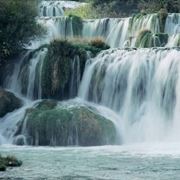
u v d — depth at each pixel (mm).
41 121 40344
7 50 51875
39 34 54938
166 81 43344
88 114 40531
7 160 28359
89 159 30500
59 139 39656
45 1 79375
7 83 50219
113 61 46625
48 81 47844
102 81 46312
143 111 43656
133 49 47125
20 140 40562
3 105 45125
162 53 44781
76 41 54406
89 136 39531
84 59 47781
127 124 43344
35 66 48844
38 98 48250
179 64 43094
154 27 57594
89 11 74938
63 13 76812
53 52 48094
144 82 44594
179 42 51062
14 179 23875
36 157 31703
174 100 42594
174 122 42062
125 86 45281
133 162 29078
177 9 67062
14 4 52688
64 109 41000
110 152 34062
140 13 64000
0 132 42219
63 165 28094
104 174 25234
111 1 74812
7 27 52031
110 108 45375
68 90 47719
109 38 60469
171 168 26922
